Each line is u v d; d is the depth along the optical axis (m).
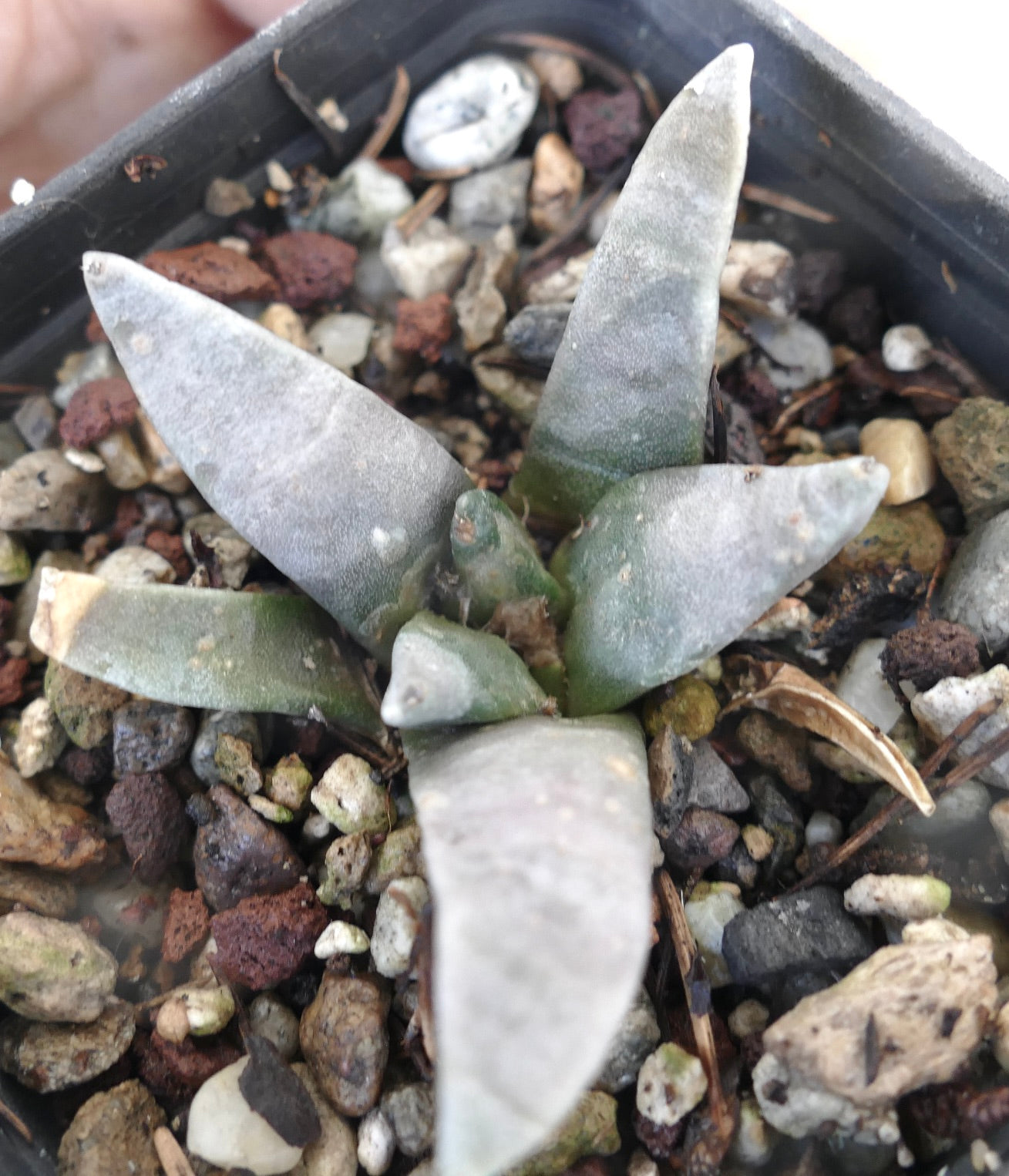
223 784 0.07
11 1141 0.06
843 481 0.05
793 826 0.07
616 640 0.06
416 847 0.06
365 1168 0.06
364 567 0.06
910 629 0.07
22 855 0.07
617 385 0.06
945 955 0.06
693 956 0.06
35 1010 0.06
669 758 0.06
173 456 0.08
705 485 0.06
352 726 0.07
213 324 0.06
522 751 0.05
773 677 0.07
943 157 0.07
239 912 0.06
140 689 0.06
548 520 0.07
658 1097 0.06
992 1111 0.05
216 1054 0.06
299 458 0.06
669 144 0.06
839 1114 0.06
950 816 0.06
